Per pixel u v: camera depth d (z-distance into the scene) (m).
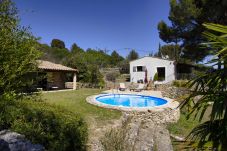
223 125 2.45
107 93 22.38
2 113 5.00
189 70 37.34
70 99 16.50
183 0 28.12
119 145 6.44
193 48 30.22
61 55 54.81
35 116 5.34
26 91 7.73
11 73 6.44
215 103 2.50
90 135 8.08
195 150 2.73
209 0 26.62
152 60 34.25
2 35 6.50
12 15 7.04
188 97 2.96
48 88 25.14
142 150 8.13
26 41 7.06
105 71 43.91
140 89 27.20
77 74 30.97
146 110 13.07
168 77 33.09
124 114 12.49
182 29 30.09
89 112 12.18
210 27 2.65
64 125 5.64
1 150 4.12
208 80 2.79
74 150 5.91
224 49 2.41
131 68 35.84
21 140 4.51
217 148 2.40
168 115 13.53
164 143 9.67
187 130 12.45
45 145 5.03
